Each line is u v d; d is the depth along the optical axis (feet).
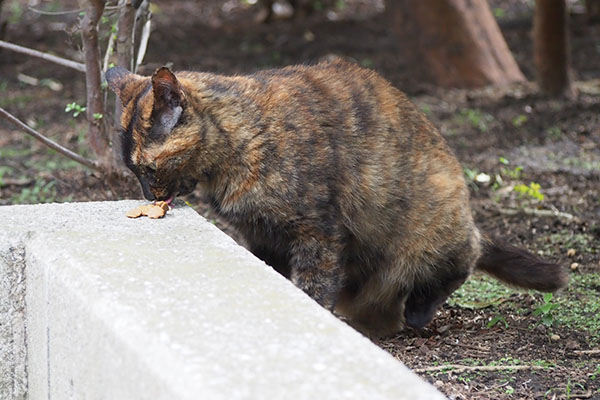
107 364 14.33
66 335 16.26
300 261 23.52
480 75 60.08
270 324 13.88
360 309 27.48
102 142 29.73
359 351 12.91
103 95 29.94
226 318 14.11
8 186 39.47
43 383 17.95
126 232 18.83
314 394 11.62
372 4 95.50
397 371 12.32
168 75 20.93
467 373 22.04
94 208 20.86
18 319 18.97
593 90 58.95
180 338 13.32
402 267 26.02
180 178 22.26
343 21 85.92
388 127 24.57
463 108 55.06
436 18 59.98
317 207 22.80
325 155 22.80
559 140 48.21
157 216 20.10
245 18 88.89
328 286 23.58
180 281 15.79
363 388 11.80
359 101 24.30
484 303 28.60
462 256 26.53
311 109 23.02
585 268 31.30
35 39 74.69
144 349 13.14
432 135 26.14
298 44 75.97
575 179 41.60
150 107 21.33
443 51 60.39
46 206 20.94
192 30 81.87
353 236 24.80
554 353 23.75
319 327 13.79
